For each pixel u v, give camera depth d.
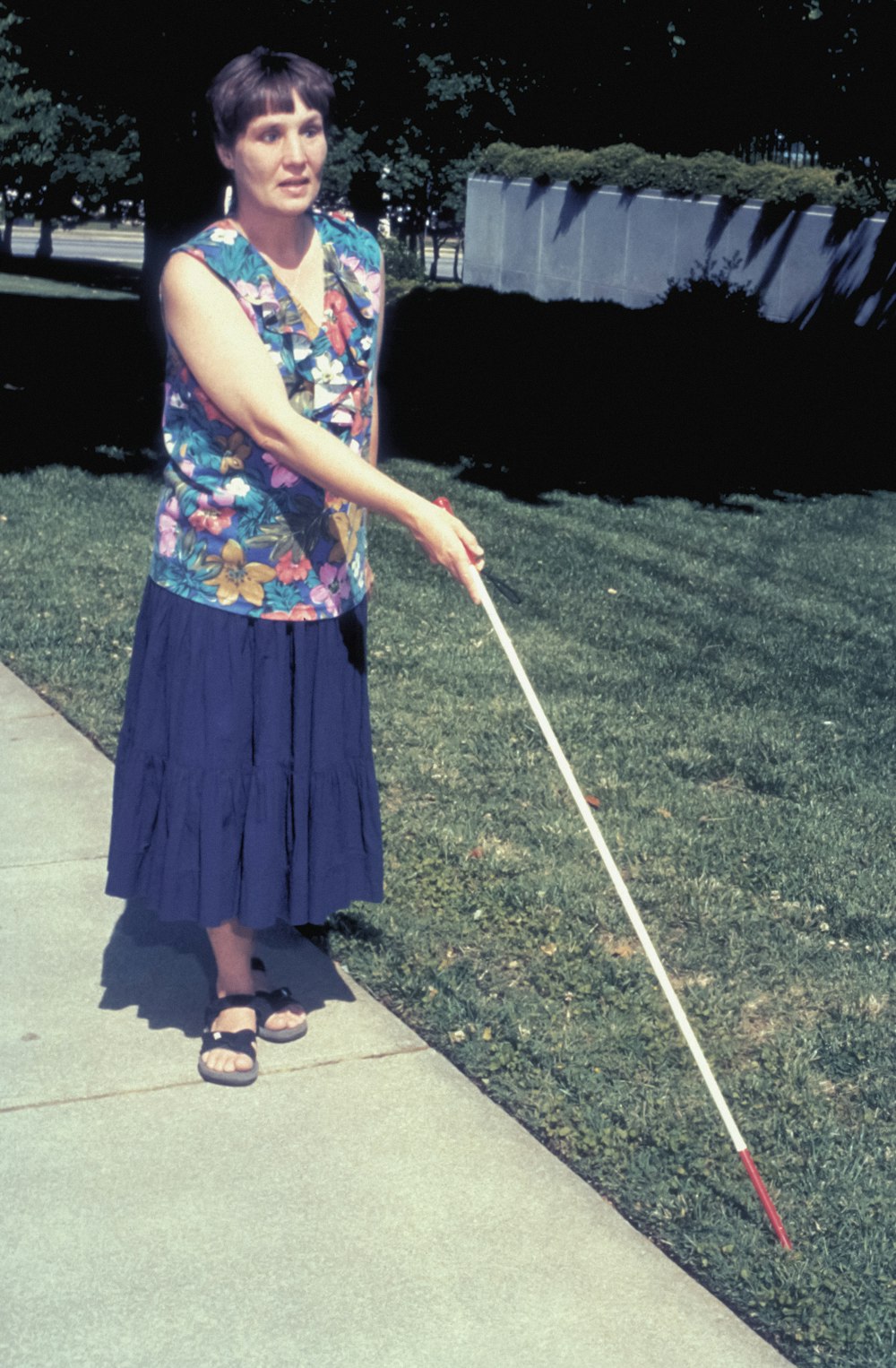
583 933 4.16
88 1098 3.30
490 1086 3.43
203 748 3.21
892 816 5.21
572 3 13.32
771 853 4.80
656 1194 3.09
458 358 17.38
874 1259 2.93
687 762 5.55
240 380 2.99
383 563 8.30
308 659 3.24
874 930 4.31
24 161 31.19
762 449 13.70
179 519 3.17
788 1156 3.24
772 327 17.44
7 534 8.30
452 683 6.26
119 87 14.41
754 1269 2.88
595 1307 2.75
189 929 4.08
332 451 3.01
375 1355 2.61
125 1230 2.89
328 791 3.32
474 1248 2.89
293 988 3.80
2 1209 2.93
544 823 4.90
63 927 4.04
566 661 6.74
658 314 17.45
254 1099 3.33
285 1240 2.89
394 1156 3.15
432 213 43.19
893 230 18.64
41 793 4.88
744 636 7.55
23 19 13.52
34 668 6.02
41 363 16.52
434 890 4.35
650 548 9.70
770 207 21.92
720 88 14.20
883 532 10.96
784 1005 3.89
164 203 15.48
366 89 14.79
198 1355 2.60
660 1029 3.70
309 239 3.13
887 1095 3.49
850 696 6.63
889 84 13.86
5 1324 2.65
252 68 2.94
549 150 27.59
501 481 11.59
